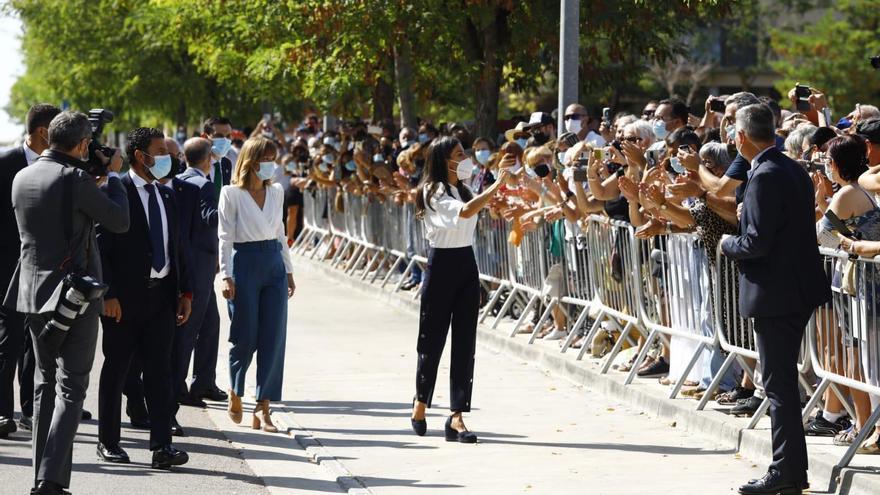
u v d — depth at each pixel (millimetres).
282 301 16281
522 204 21453
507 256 23906
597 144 21859
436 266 15609
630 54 32594
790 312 12227
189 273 14594
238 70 44594
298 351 23188
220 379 20438
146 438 16031
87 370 12773
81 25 65250
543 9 29531
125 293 14203
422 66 36312
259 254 16094
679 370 17359
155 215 14430
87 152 13211
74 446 15438
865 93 76812
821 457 13031
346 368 21297
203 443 15844
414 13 29438
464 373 15664
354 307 29719
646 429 16125
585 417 16984
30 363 16234
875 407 12742
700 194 14445
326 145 35969
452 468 14305
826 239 14219
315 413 17609
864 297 12719
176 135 69688
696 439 15469
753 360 15797
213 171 20812
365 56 31797
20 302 12758
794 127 17578
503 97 57719
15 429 15828
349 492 13266
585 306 20141
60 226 12703
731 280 15117
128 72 63656
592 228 19422
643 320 17875
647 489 13141
